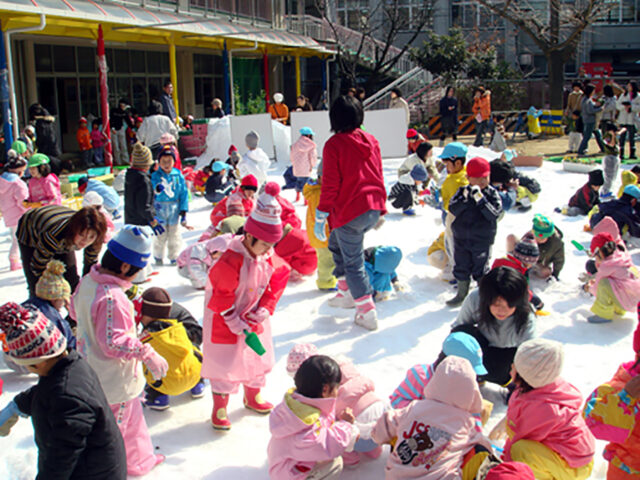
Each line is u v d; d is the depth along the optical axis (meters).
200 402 4.64
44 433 2.73
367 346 5.43
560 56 23.56
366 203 5.45
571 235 8.72
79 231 4.79
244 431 4.24
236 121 17.39
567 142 21.56
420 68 30.50
